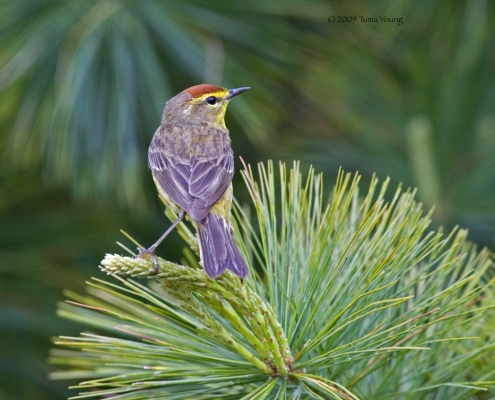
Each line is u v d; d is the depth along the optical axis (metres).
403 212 6.37
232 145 12.52
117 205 11.84
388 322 6.23
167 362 6.07
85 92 10.20
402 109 11.62
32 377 10.95
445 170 11.19
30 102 10.36
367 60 11.73
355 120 11.62
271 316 5.73
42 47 10.28
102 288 5.70
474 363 6.39
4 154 11.50
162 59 11.14
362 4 11.59
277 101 11.30
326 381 5.73
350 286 6.18
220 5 10.91
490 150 11.20
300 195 6.78
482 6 11.37
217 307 5.88
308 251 6.60
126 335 10.78
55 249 11.47
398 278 5.97
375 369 6.18
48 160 10.49
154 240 11.98
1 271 11.09
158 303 5.92
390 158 11.48
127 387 5.68
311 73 11.45
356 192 6.82
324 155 11.67
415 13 11.41
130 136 10.23
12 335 11.02
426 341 5.79
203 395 6.02
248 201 12.02
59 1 10.67
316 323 6.02
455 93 11.41
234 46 11.14
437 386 5.92
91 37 10.12
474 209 10.82
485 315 6.55
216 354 6.05
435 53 11.66
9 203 11.66
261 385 5.86
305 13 11.05
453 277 6.57
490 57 11.55
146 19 10.68
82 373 6.44
